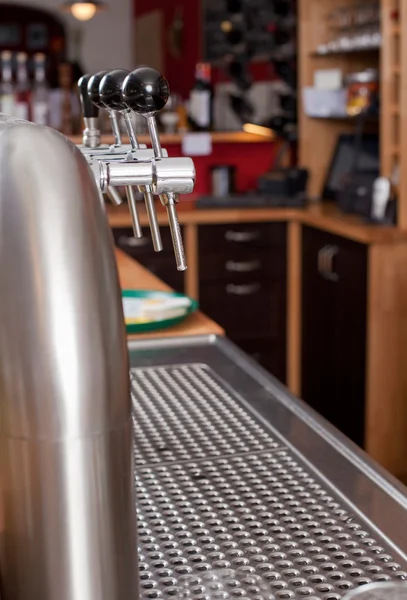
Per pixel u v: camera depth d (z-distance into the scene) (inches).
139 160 34.0
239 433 58.4
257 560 41.8
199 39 303.3
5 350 28.7
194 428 59.5
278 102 215.2
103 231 29.6
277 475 51.8
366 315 156.2
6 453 29.6
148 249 184.2
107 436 29.7
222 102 240.4
